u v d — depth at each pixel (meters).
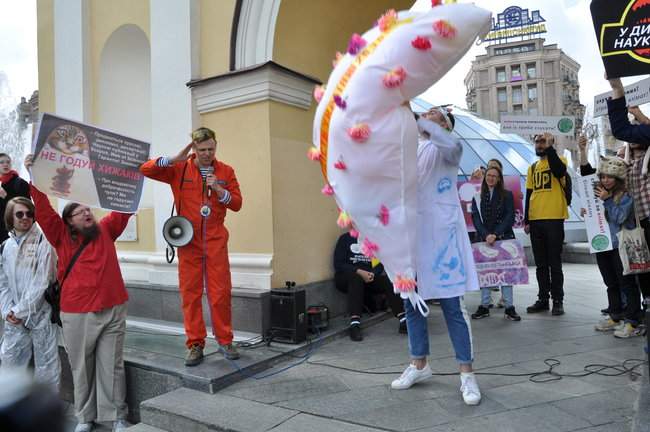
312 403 3.01
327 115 2.43
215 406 3.06
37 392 0.44
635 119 3.75
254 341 4.15
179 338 4.42
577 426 2.52
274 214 4.54
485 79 63.97
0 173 5.41
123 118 6.46
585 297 6.09
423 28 2.25
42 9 6.71
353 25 5.48
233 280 4.65
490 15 2.31
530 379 3.20
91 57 6.25
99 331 3.47
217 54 4.89
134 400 3.72
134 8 5.75
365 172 2.41
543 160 5.16
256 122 4.61
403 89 2.30
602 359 3.54
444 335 4.43
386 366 3.64
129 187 3.80
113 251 3.62
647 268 3.62
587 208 4.41
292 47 4.86
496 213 5.03
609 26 2.70
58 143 3.44
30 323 3.85
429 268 2.86
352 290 4.66
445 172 2.89
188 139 4.96
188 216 3.68
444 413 2.74
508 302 4.97
